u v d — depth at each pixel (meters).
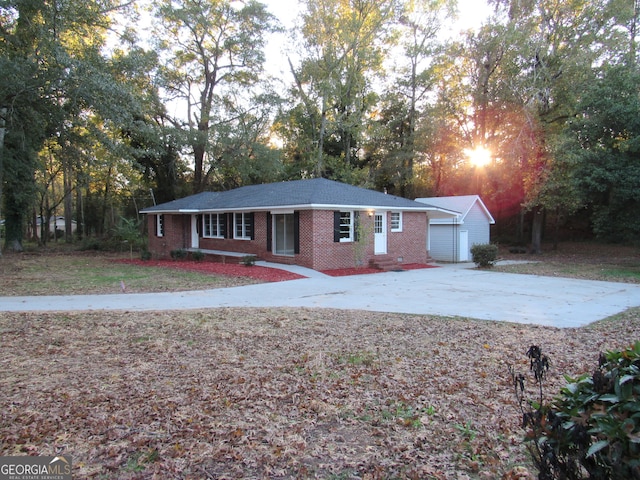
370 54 31.42
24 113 15.73
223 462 3.42
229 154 31.50
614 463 1.84
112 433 3.87
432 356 6.27
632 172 19.89
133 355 6.29
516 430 3.96
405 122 37.25
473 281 15.30
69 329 7.80
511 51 26.84
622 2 24.17
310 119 35.19
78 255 25.92
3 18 15.35
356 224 18.55
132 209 37.62
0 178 20.22
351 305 10.44
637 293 12.78
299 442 3.74
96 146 19.52
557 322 8.66
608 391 2.03
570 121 25.03
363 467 3.36
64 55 13.49
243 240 21.11
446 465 3.39
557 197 24.83
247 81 32.84
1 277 15.20
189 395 4.76
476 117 31.64
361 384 5.13
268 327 8.02
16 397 4.68
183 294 11.97
